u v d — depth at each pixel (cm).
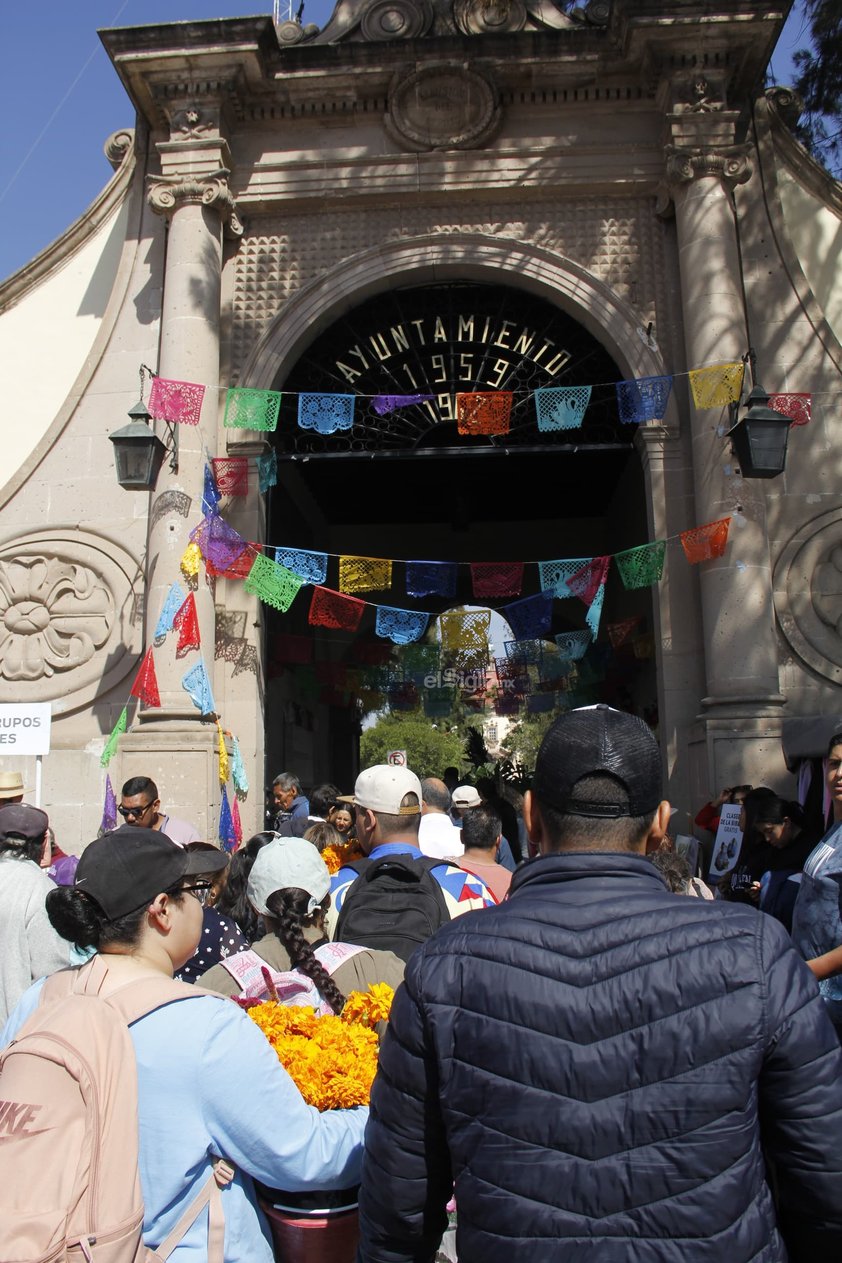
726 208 1034
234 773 998
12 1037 226
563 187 1088
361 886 387
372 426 1155
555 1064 176
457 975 188
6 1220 185
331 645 1766
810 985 183
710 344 1001
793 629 1029
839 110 1338
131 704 1052
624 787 205
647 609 1354
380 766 460
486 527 1948
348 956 314
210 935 407
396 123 1091
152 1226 208
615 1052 175
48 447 1115
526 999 180
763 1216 173
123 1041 208
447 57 1075
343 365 1138
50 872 670
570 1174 172
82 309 1170
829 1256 180
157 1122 208
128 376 1118
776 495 1054
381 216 1115
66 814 1038
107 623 1070
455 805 757
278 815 1048
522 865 209
